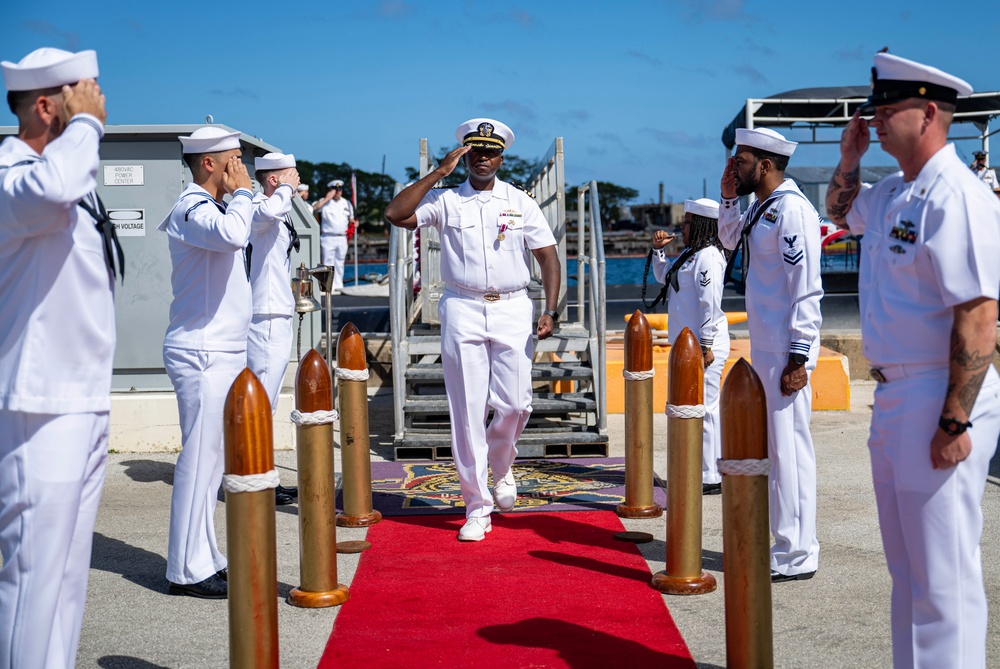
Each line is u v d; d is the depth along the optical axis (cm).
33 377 321
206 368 486
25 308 323
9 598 323
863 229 373
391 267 818
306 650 421
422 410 838
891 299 322
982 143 2069
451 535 598
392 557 553
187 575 493
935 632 317
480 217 579
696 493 488
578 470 777
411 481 748
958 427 301
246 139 847
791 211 479
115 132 831
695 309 678
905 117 318
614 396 1012
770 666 365
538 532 600
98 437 339
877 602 472
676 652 412
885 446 325
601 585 499
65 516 325
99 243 336
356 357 620
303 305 739
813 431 906
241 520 339
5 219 312
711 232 672
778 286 490
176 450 850
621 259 6581
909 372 318
